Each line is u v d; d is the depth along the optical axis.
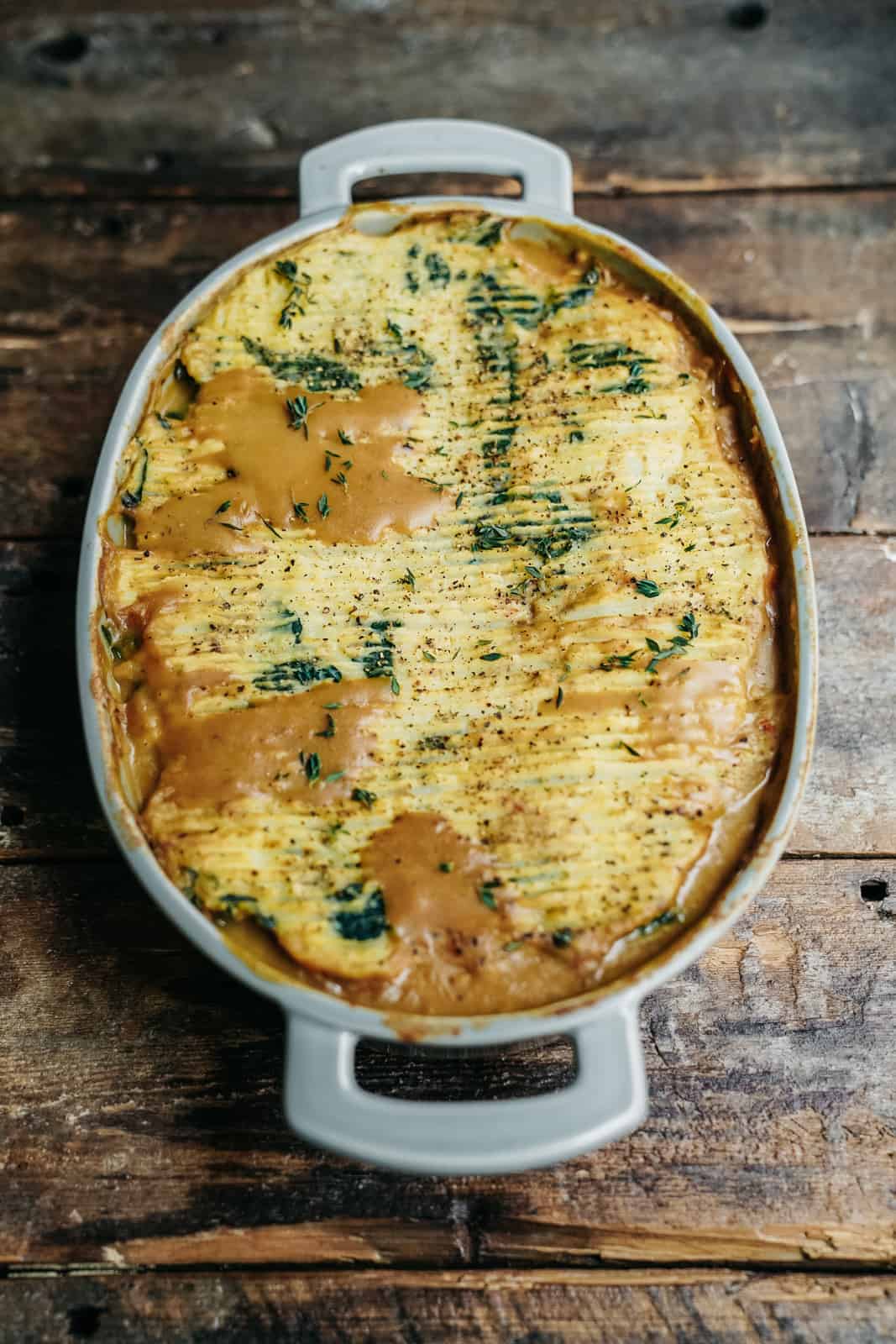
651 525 0.60
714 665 0.58
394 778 0.57
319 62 0.76
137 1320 0.58
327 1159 0.59
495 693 0.58
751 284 0.72
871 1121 0.60
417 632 0.59
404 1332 0.58
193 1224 0.59
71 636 0.66
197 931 0.55
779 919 0.62
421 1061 0.60
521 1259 0.59
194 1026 0.61
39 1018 0.61
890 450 0.69
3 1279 0.58
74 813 0.64
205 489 0.61
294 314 0.63
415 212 0.64
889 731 0.65
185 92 0.75
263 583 0.60
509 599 0.60
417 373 0.63
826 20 0.76
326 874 0.56
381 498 0.61
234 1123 0.60
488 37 0.76
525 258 0.65
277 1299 0.58
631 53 0.76
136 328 0.71
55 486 0.69
